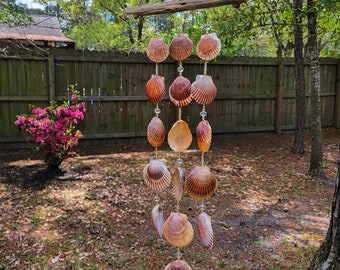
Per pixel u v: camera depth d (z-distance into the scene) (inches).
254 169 203.5
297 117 240.5
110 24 437.1
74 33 489.4
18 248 108.7
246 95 289.0
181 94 53.6
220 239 116.9
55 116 190.2
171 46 55.0
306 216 138.1
